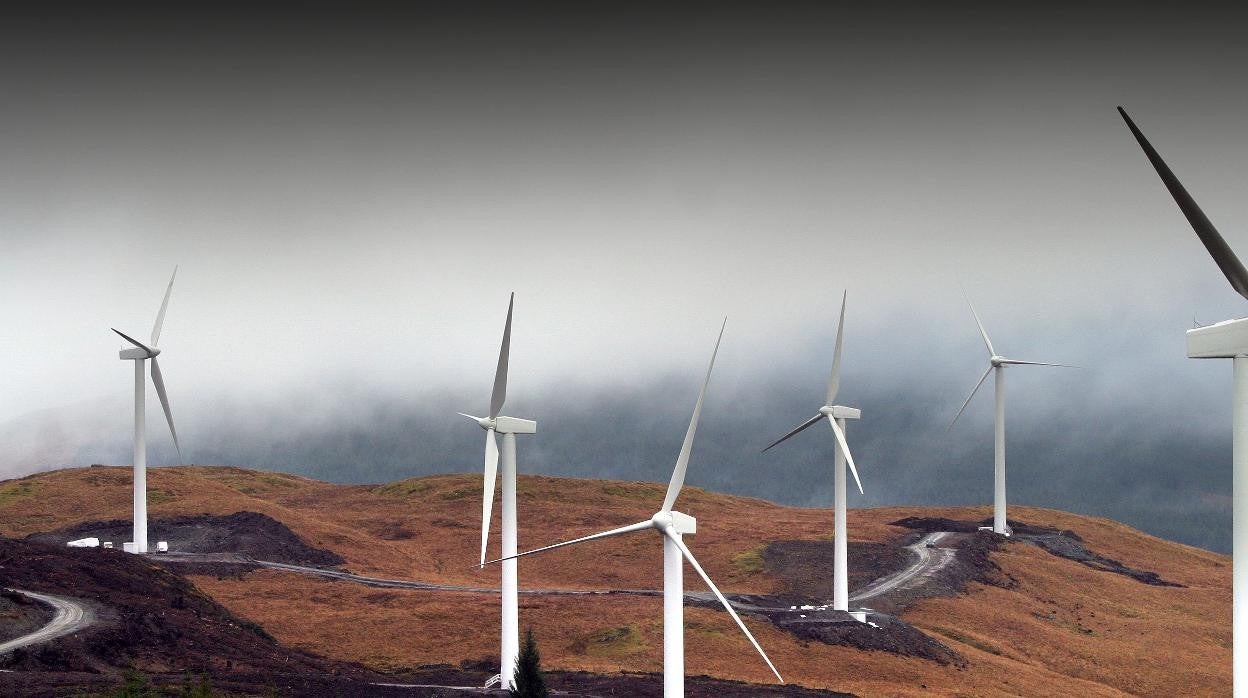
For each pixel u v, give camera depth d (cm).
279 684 9912
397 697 9956
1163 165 4791
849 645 13738
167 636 11106
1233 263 4809
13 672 9131
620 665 12488
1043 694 13075
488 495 9888
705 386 6594
